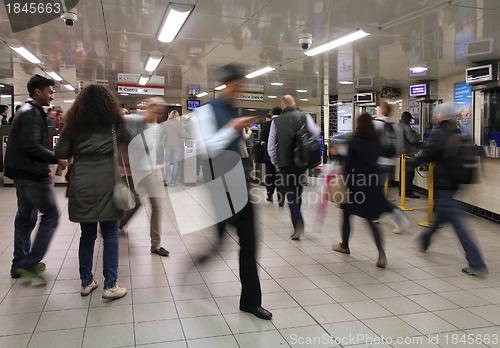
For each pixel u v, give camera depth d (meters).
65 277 3.28
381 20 5.56
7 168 3.05
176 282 3.23
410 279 3.39
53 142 8.41
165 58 8.61
